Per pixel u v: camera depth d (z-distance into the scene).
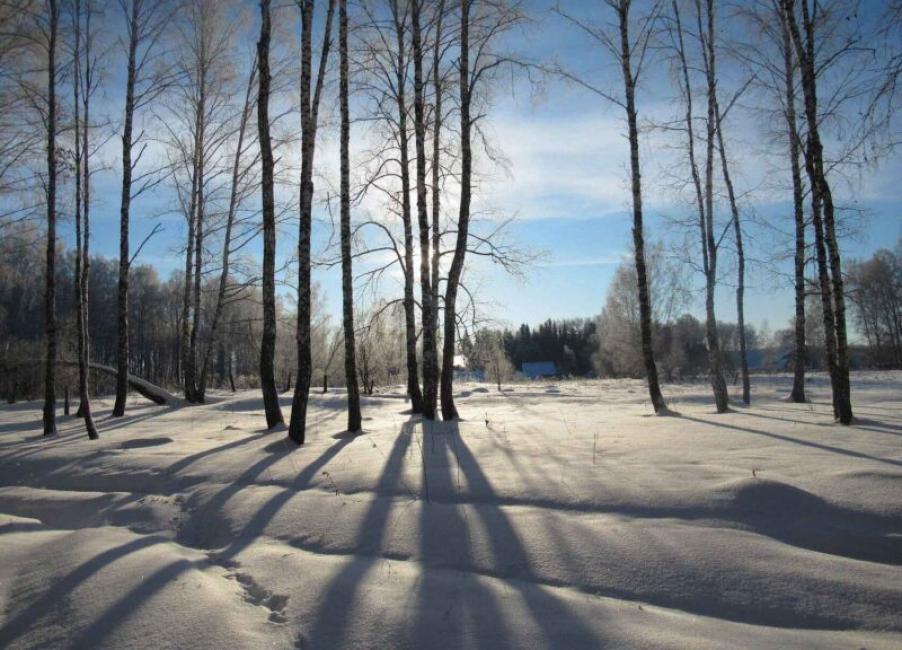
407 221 14.55
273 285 11.48
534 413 14.57
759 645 3.21
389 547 4.82
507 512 5.27
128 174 16.70
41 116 14.05
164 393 22.09
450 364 11.76
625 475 6.06
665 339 41.06
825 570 3.97
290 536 5.26
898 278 53.19
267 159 11.12
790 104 14.80
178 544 5.47
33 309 48.53
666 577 4.02
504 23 11.83
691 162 14.53
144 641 3.52
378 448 8.52
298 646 3.45
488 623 3.55
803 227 16.12
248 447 9.26
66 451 10.14
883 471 5.57
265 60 10.87
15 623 3.92
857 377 32.38
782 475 5.76
